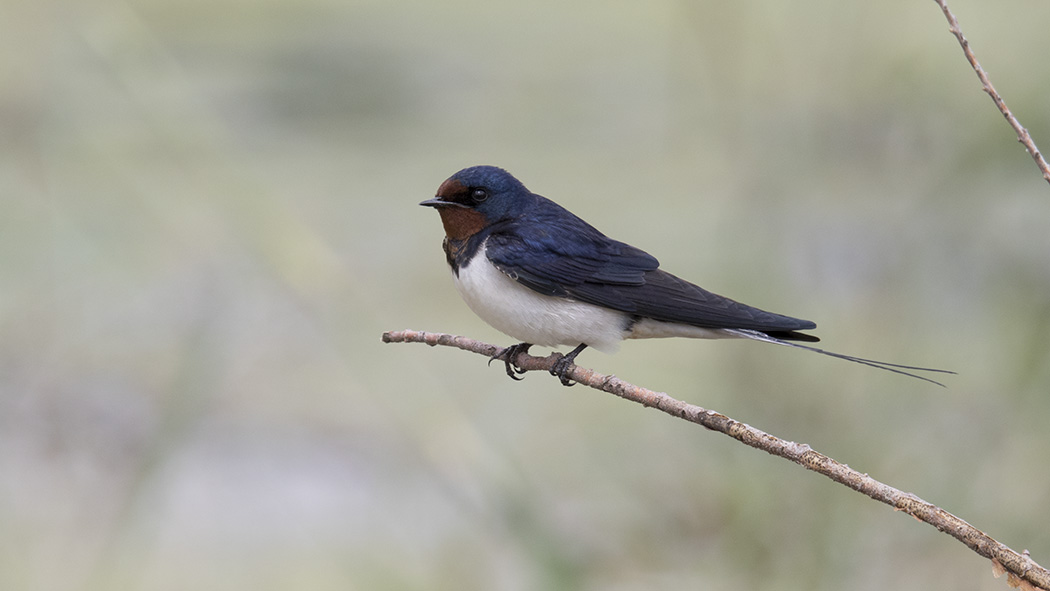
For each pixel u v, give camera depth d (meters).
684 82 18.33
